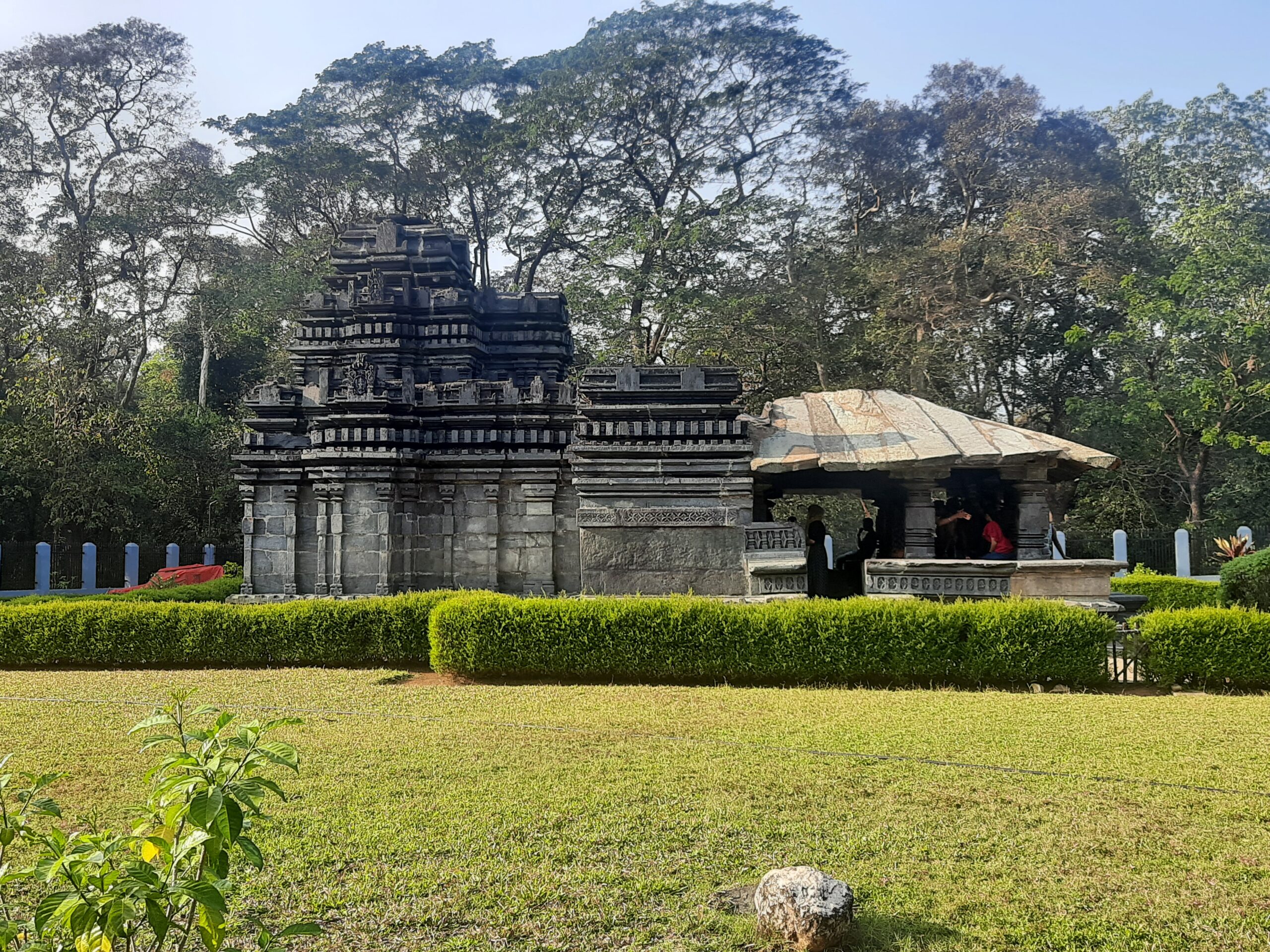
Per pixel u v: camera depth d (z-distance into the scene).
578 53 44.31
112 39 38.00
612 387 15.18
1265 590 16.03
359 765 7.72
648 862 5.72
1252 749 8.00
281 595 18.00
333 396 18.70
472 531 17.95
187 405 37.06
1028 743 8.23
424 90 42.69
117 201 36.72
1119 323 37.53
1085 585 13.03
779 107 42.81
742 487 14.82
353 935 4.82
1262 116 42.81
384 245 22.31
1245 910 5.00
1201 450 34.00
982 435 15.20
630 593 14.70
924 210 42.91
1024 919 4.94
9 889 5.32
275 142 41.69
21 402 30.59
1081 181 39.00
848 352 37.97
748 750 8.08
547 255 45.50
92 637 13.04
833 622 11.35
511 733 8.77
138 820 3.62
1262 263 32.31
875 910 5.05
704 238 37.12
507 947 4.71
